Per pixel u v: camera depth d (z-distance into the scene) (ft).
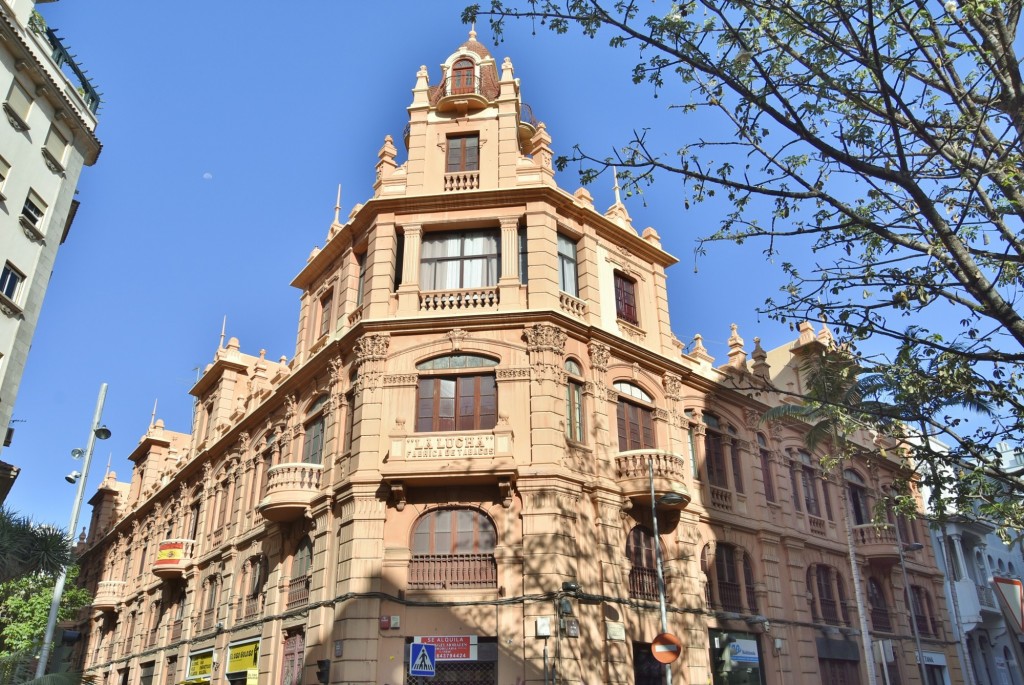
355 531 64.54
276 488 74.02
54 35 76.69
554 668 58.85
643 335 82.89
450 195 76.59
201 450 112.78
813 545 92.43
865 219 34.91
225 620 86.17
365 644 60.59
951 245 32.09
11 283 69.26
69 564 65.31
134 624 116.37
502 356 70.44
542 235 75.51
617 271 83.71
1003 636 122.72
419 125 82.69
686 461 81.15
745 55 32.48
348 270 82.74
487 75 90.02
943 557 116.88
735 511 84.74
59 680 48.78
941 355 39.32
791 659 82.12
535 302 72.49
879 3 33.96
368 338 72.13
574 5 33.91
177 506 115.44
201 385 120.88
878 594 101.09
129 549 133.90
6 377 67.46
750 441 91.30
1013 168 33.09
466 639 60.49
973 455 39.60
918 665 99.86
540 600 60.75
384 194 79.41
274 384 94.73
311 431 82.28
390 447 66.44
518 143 87.15
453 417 69.31
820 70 35.37
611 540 68.28
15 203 69.51
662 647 59.16
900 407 40.06
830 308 36.60
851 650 90.07
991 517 54.65
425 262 76.89
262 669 74.13
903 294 34.65
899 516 110.52
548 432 66.80
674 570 73.36
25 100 71.51
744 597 80.79
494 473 64.08
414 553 64.59
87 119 79.66
